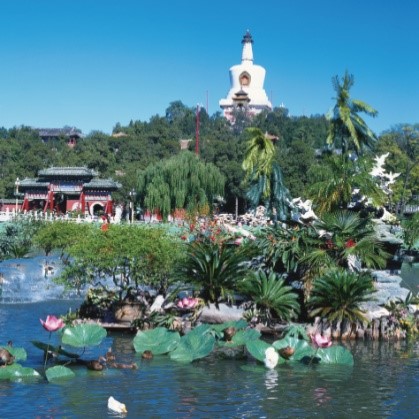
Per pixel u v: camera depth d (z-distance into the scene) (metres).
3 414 12.57
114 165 140.75
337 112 35.16
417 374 16.59
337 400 14.01
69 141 188.00
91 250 23.89
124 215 116.81
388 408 13.48
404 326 22.62
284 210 48.88
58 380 15.28
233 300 22.55
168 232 29.39
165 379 15.59
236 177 109.81
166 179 88.88
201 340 18.25
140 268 23.83
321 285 22.44
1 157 143.00
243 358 18.17
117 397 13.91
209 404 13.53
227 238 25.75
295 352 17.91
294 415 12.90
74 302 33.81
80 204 115.88
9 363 15.73
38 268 36.97
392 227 30.48
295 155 106.75
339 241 24.00
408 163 94.56
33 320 26.28
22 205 122.75
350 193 29.38
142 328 22.33
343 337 22.33
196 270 23.16
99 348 19.53
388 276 26.06
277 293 22.66
